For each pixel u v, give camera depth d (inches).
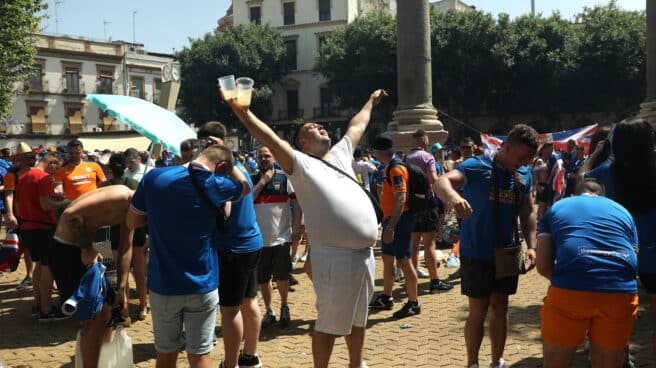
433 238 279.9
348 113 1895.9
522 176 157.6
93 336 149.8
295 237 239.0
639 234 146.9
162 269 129.6
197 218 130.2
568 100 1494.8
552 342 125.5
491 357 172.6
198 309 132.5
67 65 1941.4
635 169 145.3
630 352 185.5
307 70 1966.0
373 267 141.9
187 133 238.4
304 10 1983.3
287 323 232.2
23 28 864.3
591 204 128.6
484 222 153.6
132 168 268.1
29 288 319.0
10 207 272.2
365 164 469.4
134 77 2113.7
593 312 120.1
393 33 1486.2
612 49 1382.9
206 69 1727.4
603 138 186.9
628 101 1491.1
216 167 135.9
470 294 155.3
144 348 207.9
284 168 129.9
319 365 136.5
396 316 236.8
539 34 1455.5
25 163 284.4
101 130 2025.1
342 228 131.8
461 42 1448.1
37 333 232.8
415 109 505.7
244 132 1797.5
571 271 122.1
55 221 249.0
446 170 434.6
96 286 143.8
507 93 1523.1
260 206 226.1
